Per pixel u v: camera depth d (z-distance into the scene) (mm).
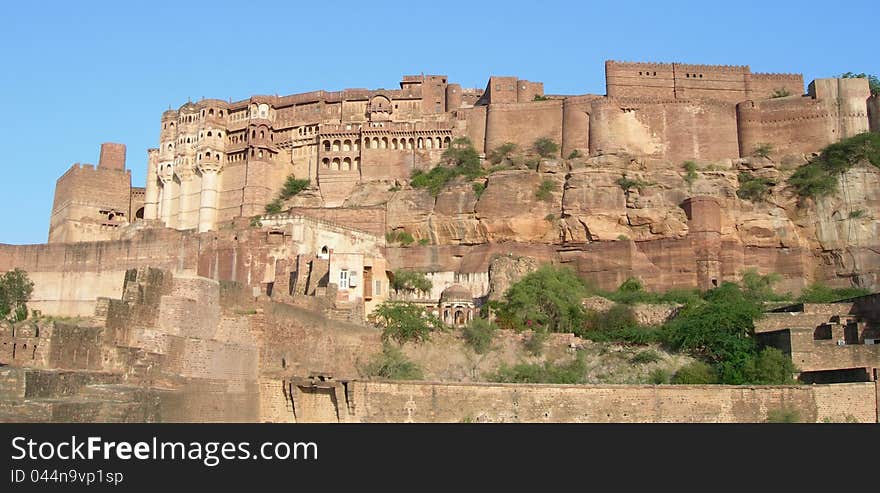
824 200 87750
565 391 51938
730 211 87938
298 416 51188
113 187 110500
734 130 96625
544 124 99312
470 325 64125
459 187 91500
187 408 47125
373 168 101062
